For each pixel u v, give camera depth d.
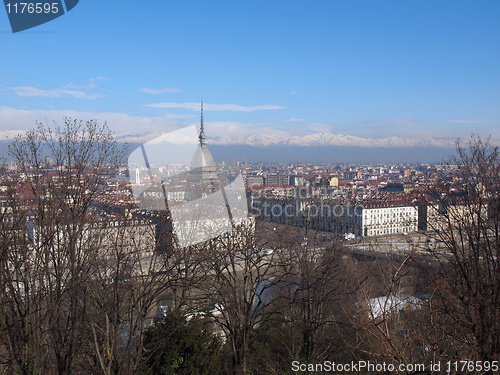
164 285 28.77
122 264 27.16
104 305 24.77
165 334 23.56
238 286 35.44
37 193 25.38
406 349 20.83
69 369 23.19
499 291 22.17
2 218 23.41
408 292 31.38
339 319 34.72
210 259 31.44
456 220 29.14
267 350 35.84
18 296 23.66
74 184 26.16
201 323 25.41
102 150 27.78
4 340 23.41
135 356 23.41
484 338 20.97
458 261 26.52
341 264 42.31
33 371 22.61
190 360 23.45
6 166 26.25
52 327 23.25
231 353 32.75
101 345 23.22
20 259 24.03
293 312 39.41
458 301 25.92
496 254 24.62
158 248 30.38
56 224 24.38
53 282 25.03
